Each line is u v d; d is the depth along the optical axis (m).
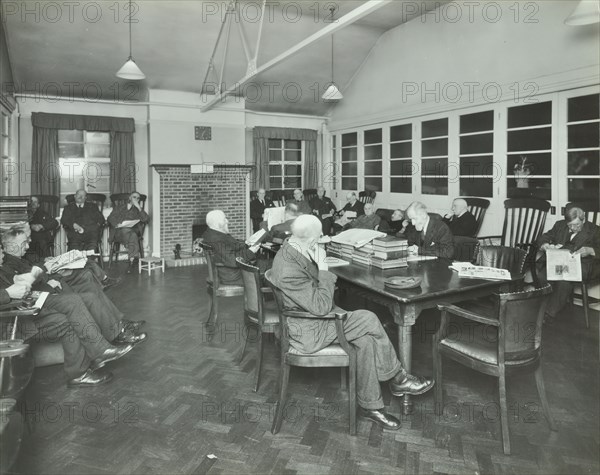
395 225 7.59
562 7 5.57
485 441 2.52
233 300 5.46
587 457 2.36
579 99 5.49
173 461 2.34
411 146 8.04
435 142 7.55
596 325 4.46
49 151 7.74
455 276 3.21
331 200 10.27
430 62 7.50
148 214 8.43
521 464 2.31
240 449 2.45
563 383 3.23
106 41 7.10
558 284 4.46
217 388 3.18
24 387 2.34
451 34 7.09
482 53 6.62
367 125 9.05
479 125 6.77
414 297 2.71
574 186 5.56
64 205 8.10
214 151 8.94
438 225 4.13
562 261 4.29
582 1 4.19
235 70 8.30
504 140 6.37
